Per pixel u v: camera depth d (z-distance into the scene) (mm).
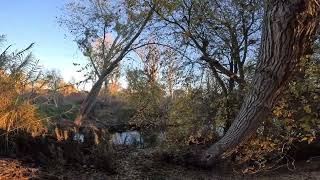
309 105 11305
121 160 14453
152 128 19094
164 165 15039
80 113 16609
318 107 11586
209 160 14984
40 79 12508
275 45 9570
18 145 11938
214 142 16406
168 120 18234
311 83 11141
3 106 11664
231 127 13703
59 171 11523
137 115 20719
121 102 28266
